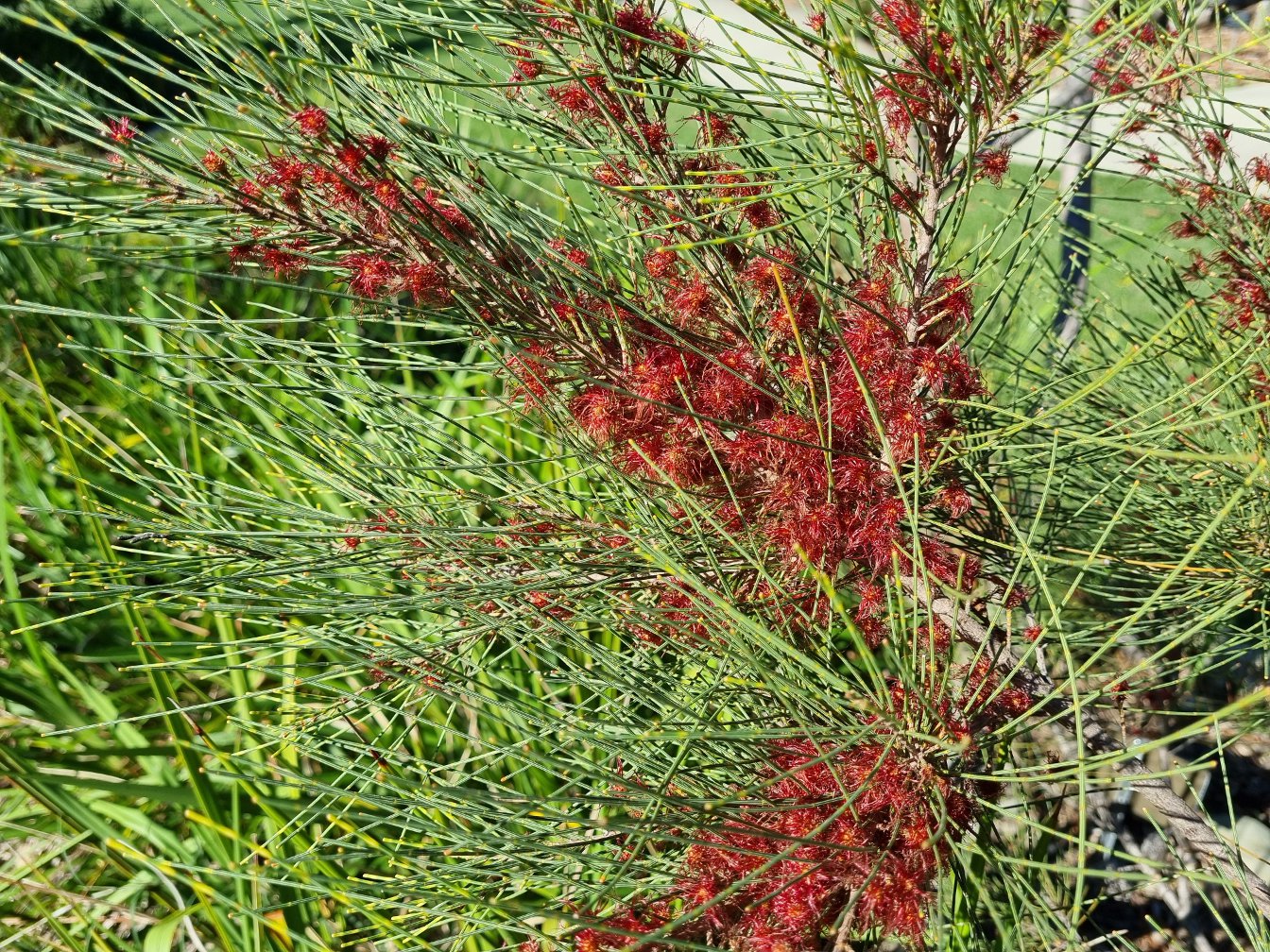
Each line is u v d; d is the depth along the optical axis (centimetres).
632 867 50
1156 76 51
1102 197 65
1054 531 63
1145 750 41
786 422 52
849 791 47
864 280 55
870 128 48
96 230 52
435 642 60
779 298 53
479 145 52
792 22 45
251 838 81
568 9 47
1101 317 71
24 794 88
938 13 46
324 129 51
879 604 53
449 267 54
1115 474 65
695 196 55
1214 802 89
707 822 46
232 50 52
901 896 45
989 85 49
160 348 109
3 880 82
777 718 52
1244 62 56
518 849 50
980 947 54
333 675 58
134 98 139
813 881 46
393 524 56
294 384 63
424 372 114
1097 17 46
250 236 53
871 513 51
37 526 103
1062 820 81
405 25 52
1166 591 63
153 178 51
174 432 104
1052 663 65
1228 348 63
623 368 54
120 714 89
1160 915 82
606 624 57
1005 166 53
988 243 57
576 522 57
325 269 54
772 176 56
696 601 51
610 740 52
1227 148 61
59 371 111
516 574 57
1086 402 68
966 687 50
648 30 53
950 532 56
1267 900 56
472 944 73
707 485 55
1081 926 77
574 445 56
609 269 60
